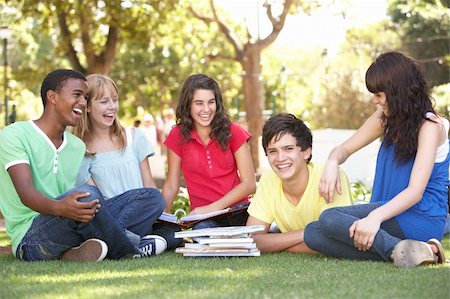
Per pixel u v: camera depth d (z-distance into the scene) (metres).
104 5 16.28
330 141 9.65
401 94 4.38
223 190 5.66
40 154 4.71
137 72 35.75
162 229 5.16
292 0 16.89
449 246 5.11
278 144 4.72
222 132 5.59
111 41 16.95
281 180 4.98
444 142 4.46
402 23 25.89
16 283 3.67
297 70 63.59
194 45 20.27
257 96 17.81
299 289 3.38
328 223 4.37
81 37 17.00
